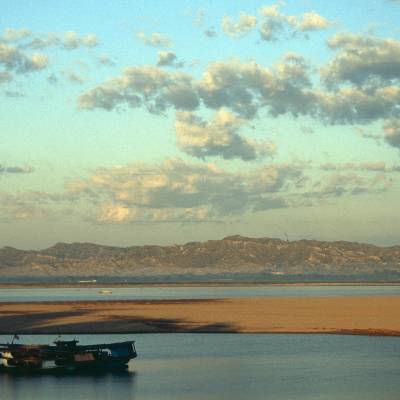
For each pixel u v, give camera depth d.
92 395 100.12
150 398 97.62
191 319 190.75
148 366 120.12
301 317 192.00
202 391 100.50
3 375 116.12
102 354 117.81
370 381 105.19
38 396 100.44
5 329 174.38
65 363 117.12
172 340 151.50
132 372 115.31
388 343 143.25
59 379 112.56
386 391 98.75
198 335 160.38
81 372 116.56
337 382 104.62
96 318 196.38
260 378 108.31
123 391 101.94
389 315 195.25
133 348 120.12
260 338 153.38
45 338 158.25
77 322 186.25
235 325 175.88
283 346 140.00
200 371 114.62
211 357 127.62
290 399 94.56
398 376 108.75
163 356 129.62
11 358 119.06
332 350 134.12
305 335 157.25
